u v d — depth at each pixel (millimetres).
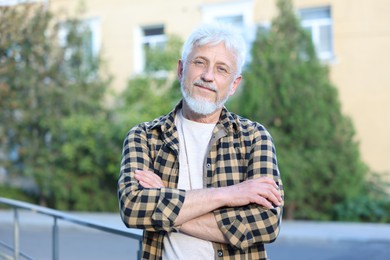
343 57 11445
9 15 9961
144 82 11695
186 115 1885
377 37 11188
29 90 11133
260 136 1855
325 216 10008
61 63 11641
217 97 1815
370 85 11234
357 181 10039
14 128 11414
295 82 9992
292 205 10047
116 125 11109
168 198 1665
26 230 8844
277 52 10094
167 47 11859
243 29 11227
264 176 1768
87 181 11453
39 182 11609
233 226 1655
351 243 8250
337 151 9977
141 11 13500
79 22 12078
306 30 10359
